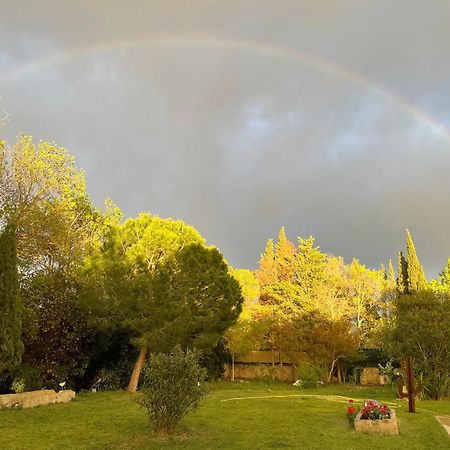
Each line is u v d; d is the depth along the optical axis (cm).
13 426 923
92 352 1850
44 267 1959
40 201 2000
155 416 852
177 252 1797
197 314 1820
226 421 1024
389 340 2058
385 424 922
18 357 1307
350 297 3781
